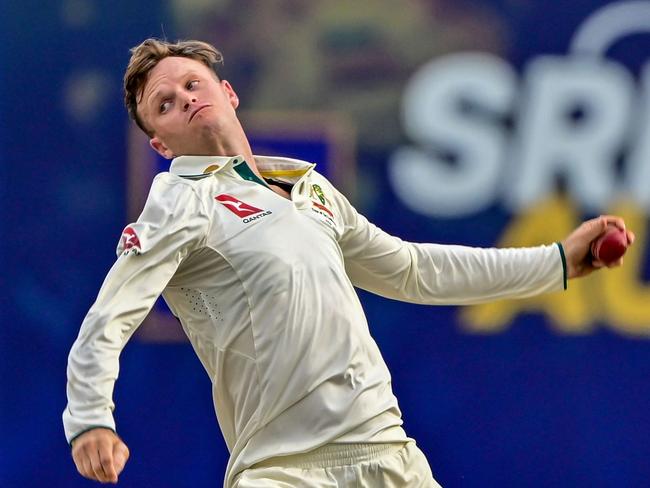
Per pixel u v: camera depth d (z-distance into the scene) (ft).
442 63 84.43
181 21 83.15
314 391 35.09
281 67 83.41
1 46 82.58
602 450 81.87
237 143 39.68
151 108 40.16
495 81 84.23
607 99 84.48
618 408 82.07
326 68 83.61
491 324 82.23
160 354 80.38
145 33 82.89
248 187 37.50
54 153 82.07
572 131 84.28
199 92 40.09
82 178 81.92
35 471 80.23
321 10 84.07
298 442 34.96
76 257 81.46
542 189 83.87
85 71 82.58
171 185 37.04
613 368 82.43
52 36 82.84
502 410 81.87
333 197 40.29
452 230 83.41
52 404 80.69
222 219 36.47
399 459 35.70
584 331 82.53
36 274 81.35
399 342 82.07
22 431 80.38
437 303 42.68
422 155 83.56
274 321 35.40
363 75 83.82
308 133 83.20
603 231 42.39
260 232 36.37
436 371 81.92
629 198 84.12
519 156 84.07
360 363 35.70
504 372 82.07
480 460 81.46
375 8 84.17
